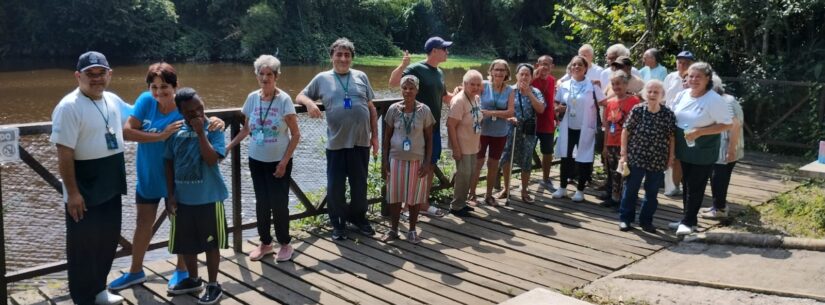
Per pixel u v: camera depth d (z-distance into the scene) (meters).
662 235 5.32
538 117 6.42
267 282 4.31
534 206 6.14
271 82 4.48
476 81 5.45
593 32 10.73
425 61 5.46
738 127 5.46
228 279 4.36
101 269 3.78
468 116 5.54
